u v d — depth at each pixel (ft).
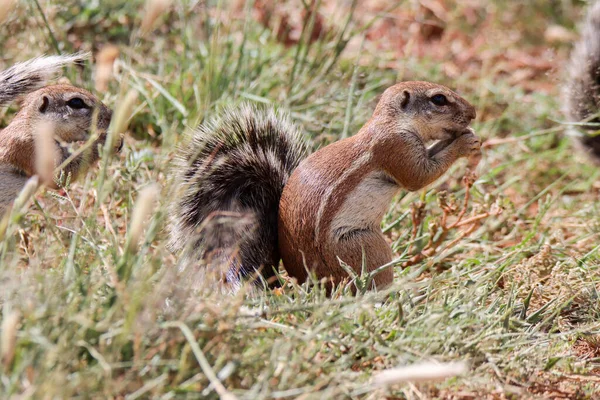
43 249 29.30
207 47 51.19
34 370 21.62
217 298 26.91
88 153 32.65
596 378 29.22
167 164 31.65
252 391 22.63
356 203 32.76
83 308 23.99
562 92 50.01
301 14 64.80
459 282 33.68
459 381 26.23
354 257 32.53
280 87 51.39
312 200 32.53
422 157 34.04
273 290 31.71
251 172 34.27
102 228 35.86
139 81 46.60
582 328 32.50
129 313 22.21
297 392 22.67
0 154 34.68
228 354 23.99
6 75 35.40
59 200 33.91
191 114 46.16
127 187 38.50
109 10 54.95
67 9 53.42
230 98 47.67
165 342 23.45
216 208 33.60
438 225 39.99
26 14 50.21
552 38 68.74
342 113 49.44
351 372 25.13
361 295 30.60
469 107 35.19
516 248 40.29
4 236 27.27
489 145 55.11
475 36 71.92
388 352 26.32
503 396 26.58
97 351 23.20
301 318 28.68
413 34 68.95
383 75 58.03
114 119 24.32
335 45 52.26
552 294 35.40
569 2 73.77
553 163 54.08
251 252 33.42
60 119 35.09
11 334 19.35
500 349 28.45
